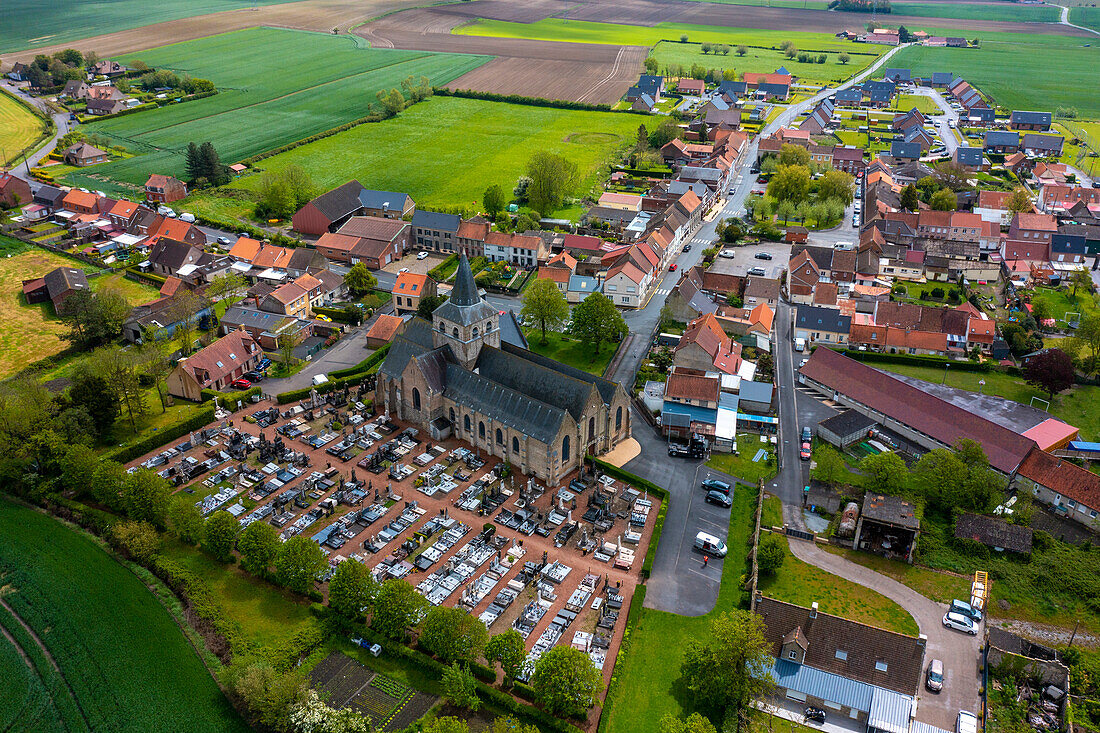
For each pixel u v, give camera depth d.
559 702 98.75
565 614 117.06
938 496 140.12
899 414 164.38
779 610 109.81
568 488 146.50
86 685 107.88
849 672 105.25
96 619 118.06
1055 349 173.75
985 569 127.75
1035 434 157.12
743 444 160.50
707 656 102.50
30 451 148.38
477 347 163.38
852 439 160.00
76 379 165.50
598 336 190.12
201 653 112.25
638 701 104.06
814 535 135.12
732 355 184.25
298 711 98.44
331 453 154.88
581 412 147.62
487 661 110.75
